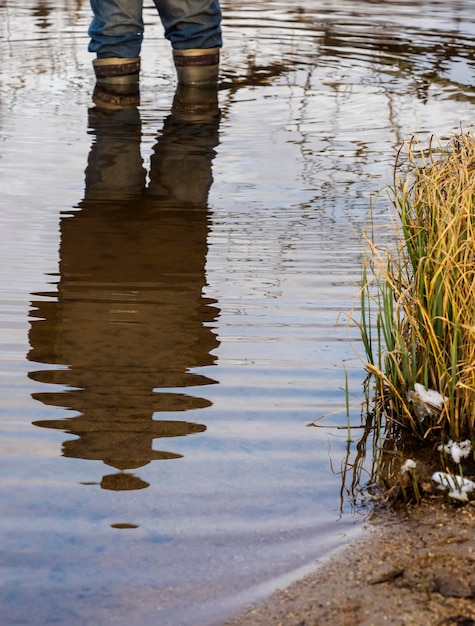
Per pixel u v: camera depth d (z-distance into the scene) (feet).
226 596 6.07
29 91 18.69
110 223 12.45
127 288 10.63
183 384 8.75
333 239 12.09
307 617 5.86
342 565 6.37
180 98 18.45
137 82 19.48
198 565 6.38
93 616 5.90
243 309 10.24
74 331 9.67
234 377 8.91
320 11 27.09
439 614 5.86
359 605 5.96
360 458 7.73
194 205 13.14
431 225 8.87
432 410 8.02
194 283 10.81
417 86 19.36
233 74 20.33
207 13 19.03
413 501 7.16
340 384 8.87
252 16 26.32
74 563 6.38
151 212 12.86
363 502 7.14
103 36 18.93
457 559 6.40
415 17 26.30
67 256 11.42
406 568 6.32
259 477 7.41
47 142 15.61
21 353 9.21
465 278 8.18
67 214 12.69
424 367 8.21
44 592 6.10
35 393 8.52
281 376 8.96
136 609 5.96
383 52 22.33
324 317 10.12
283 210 13.00
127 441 7.84
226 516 6.92
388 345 8.66
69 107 17.69
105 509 6.96
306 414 8.36
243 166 14.71
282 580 6.22
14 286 10.59
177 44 19.36
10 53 21.72
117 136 16.03
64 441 7.82
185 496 7.14
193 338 9.61
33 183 13.78
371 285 10.84
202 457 7.66
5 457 7.56
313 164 14.82
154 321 9.93
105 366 9.03
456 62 21.38
